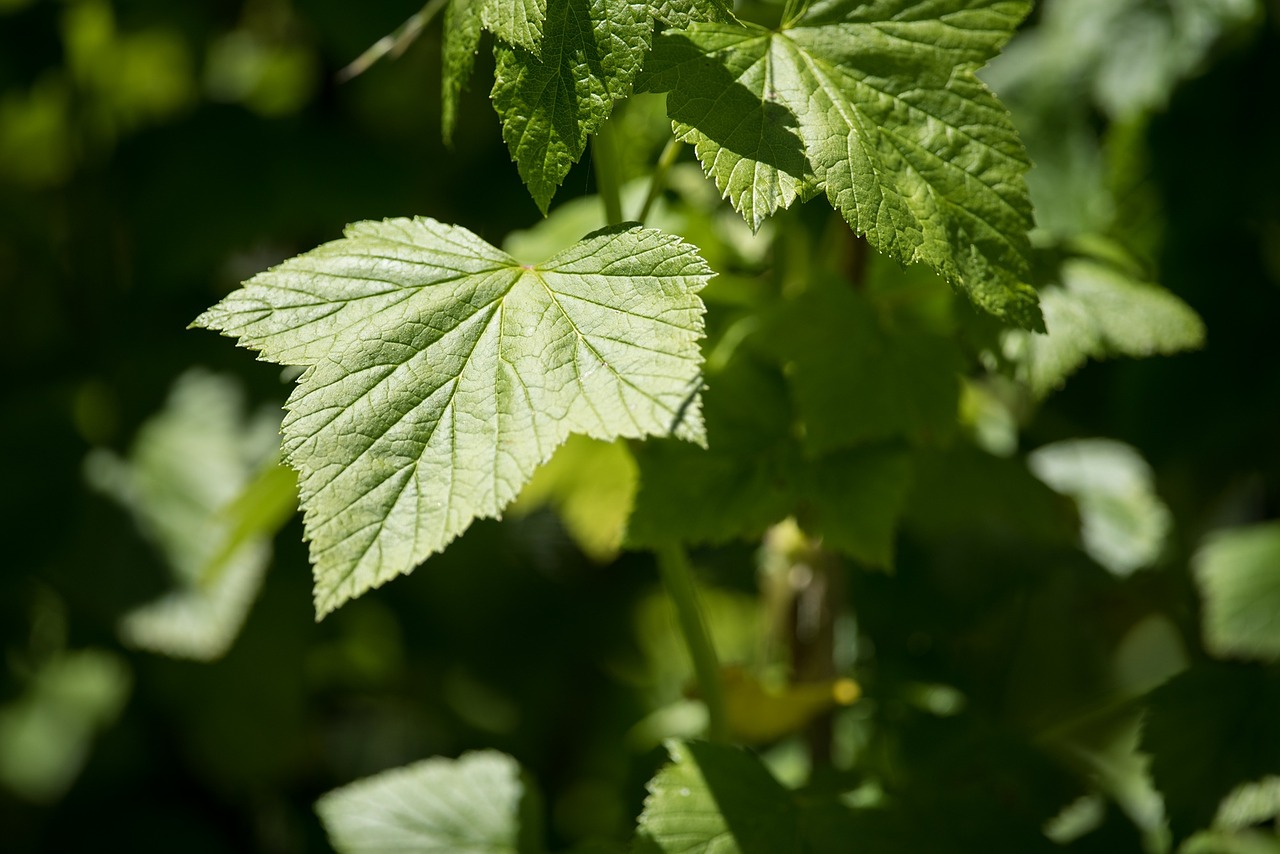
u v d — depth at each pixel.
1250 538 0.85
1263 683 0.76
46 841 1.13
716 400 0.73
